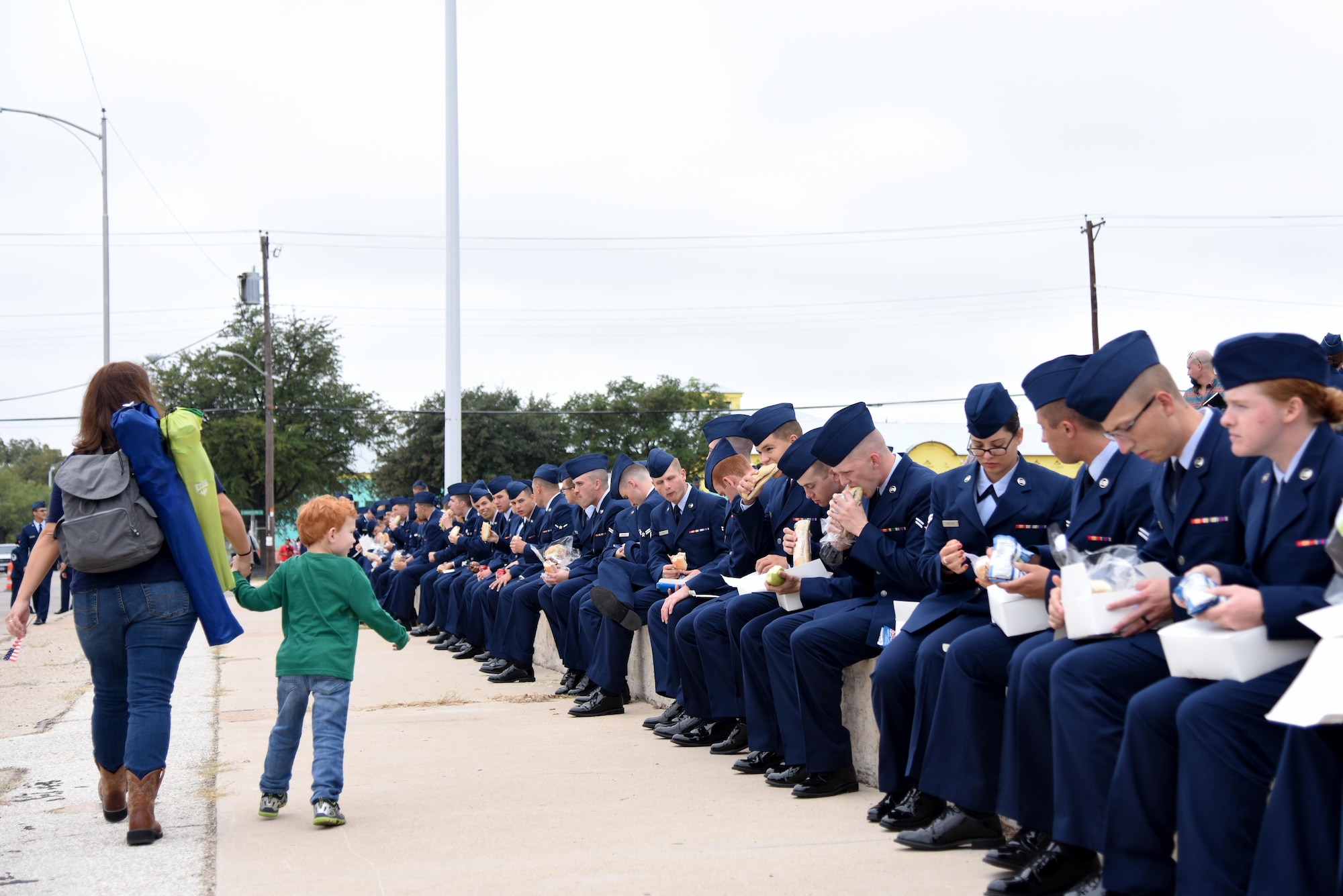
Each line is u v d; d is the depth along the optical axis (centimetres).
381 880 402
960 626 444
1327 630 276
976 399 448
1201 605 305
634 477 835
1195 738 302
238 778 589
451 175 1689
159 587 464
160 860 432
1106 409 352
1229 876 296
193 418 480
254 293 3872
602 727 743
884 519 513
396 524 1842
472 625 1195
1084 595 355
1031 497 447
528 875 404
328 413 4809
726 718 643
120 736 488
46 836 475
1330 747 283
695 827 468
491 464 4931
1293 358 301
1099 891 341
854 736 547
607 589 780
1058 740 358
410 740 704
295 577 507
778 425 639
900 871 396
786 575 563
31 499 10731
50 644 1480
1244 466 339
